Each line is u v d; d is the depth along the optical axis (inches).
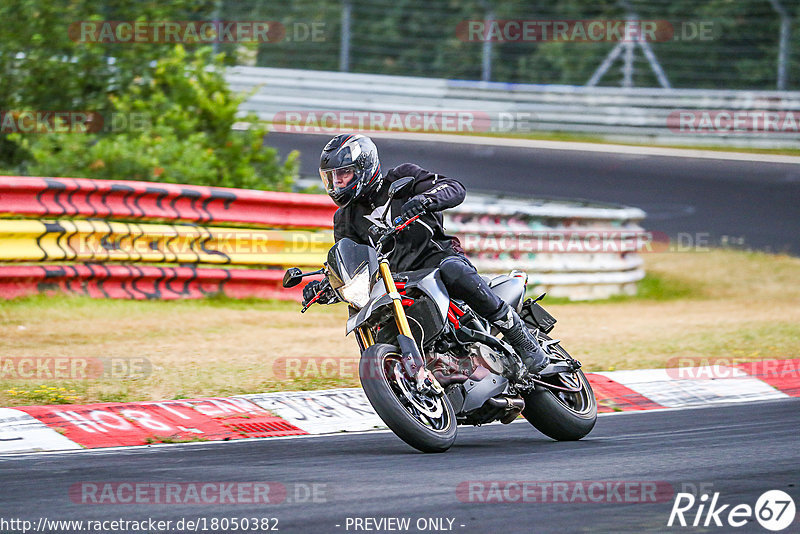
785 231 2514.8
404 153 3083.2
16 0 1918.1
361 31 4261.8
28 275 1389.0
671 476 721.6
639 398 1084.5
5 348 1167.0
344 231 858.1
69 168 1707.7
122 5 2003.0
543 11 4143.7
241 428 898.1
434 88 3518.7
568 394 921.5
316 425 930.1
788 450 823.7
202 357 1175.6
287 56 4197.8
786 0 4018.2
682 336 1455.5
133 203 1505.9
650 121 3540.8
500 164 3051.2
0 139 1921.8
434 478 705.0
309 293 852.6
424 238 839.7
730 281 2096.5
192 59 2060.8
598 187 2851.9
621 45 3818.9
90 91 1983.3
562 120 3580.2
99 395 975.6
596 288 1932.8
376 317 811.4
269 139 3051.2
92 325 1322.6
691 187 2930.6
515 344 860.0
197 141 1857.8
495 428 951.6
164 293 1517.0
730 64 3998.5
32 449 804.0
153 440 852.0
